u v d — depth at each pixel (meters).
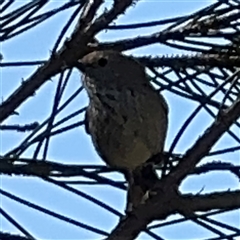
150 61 3.93
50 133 3.15
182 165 2.41
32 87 2.54
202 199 2.45
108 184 3.33
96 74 5.65
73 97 3.29
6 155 2.96
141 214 2.44
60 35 2.89
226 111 2.38
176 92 3.65
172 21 3.00
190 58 3.77
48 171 2.89
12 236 2.88
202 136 2.39
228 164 3.12
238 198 2.46
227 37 3.26
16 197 3.12
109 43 2.79
